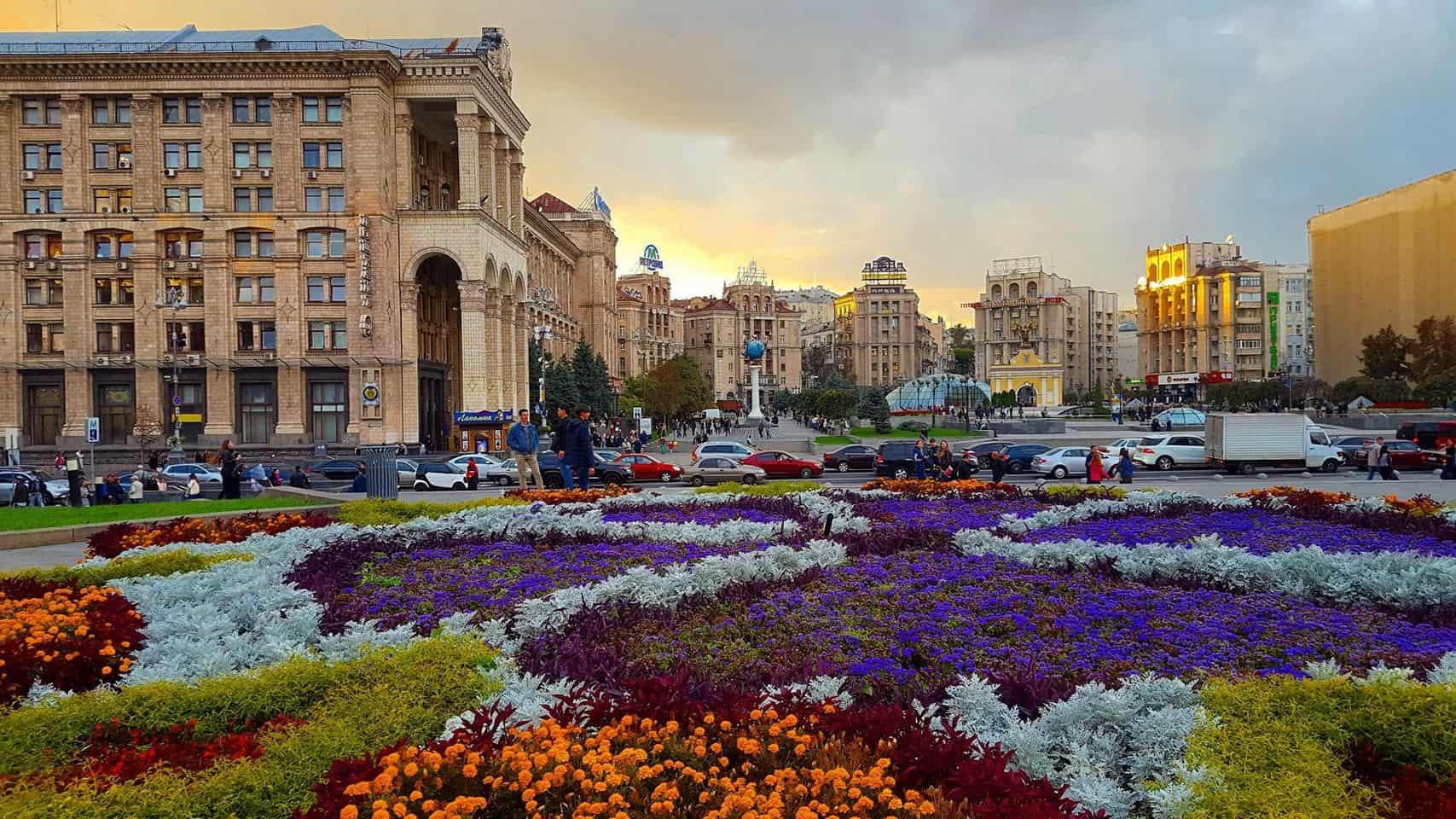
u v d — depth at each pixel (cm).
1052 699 788
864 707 729
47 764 635
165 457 5988
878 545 1587
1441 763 596
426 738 671
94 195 6581
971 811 546
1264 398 11881
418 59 6769
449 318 8256
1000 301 19300
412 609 1190
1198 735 656
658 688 714
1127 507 2078
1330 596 1219
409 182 6881
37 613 980
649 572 1276
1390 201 10706
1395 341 9831
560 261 11394
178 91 6512
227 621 1074
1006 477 4828
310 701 732
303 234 6600
